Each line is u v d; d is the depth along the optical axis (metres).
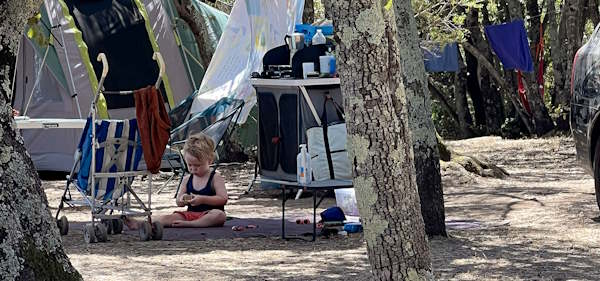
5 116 4.66
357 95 5.00
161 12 17.95
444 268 7.75
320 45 10.72
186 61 18.03
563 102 28.53
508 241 9.02
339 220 9.81
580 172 16.61
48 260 4.68
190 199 10.44
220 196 10.52
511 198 12.45
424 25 21.62
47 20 16.34
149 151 9.43
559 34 28.67
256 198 13.52
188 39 18.31
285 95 10.38
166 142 9.51
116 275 7.58
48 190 14.68
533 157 20.58
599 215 10.55
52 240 4.73
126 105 16.62
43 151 16.66
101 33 16.78
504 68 28.86
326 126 9.82
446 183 14.66
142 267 7.94
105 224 9.94
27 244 4.61
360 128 5.02
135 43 17.12
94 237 9.36
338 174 9.83
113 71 16.61
